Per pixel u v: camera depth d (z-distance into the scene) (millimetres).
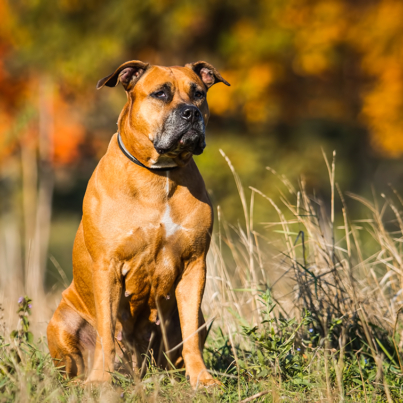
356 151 33250
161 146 7262
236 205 25234
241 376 6965
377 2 25875
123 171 7391
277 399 5938
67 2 25391
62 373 8008
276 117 27594
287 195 25766
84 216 7520
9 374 6039
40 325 10266
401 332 8016
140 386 6234
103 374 6883
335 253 9141
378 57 25500
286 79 26703
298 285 8547
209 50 27031
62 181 38469
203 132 7488
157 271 7488
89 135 27406
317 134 30641
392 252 9047
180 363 8109
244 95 25188
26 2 25734
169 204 7395
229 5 25984
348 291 8516
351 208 29953
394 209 10016
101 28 25250
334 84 28219
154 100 7520
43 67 25297
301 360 7223
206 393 6469
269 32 25078
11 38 26078
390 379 7059
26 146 26344
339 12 25250
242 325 7305
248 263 9594
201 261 7664
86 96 26391
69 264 24219
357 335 7957
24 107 25453
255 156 26312
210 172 25375
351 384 6867
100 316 7312
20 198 29500
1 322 8883
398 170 35969
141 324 8023
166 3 24750
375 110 25578
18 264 15852
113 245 7297
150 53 26750
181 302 7578
